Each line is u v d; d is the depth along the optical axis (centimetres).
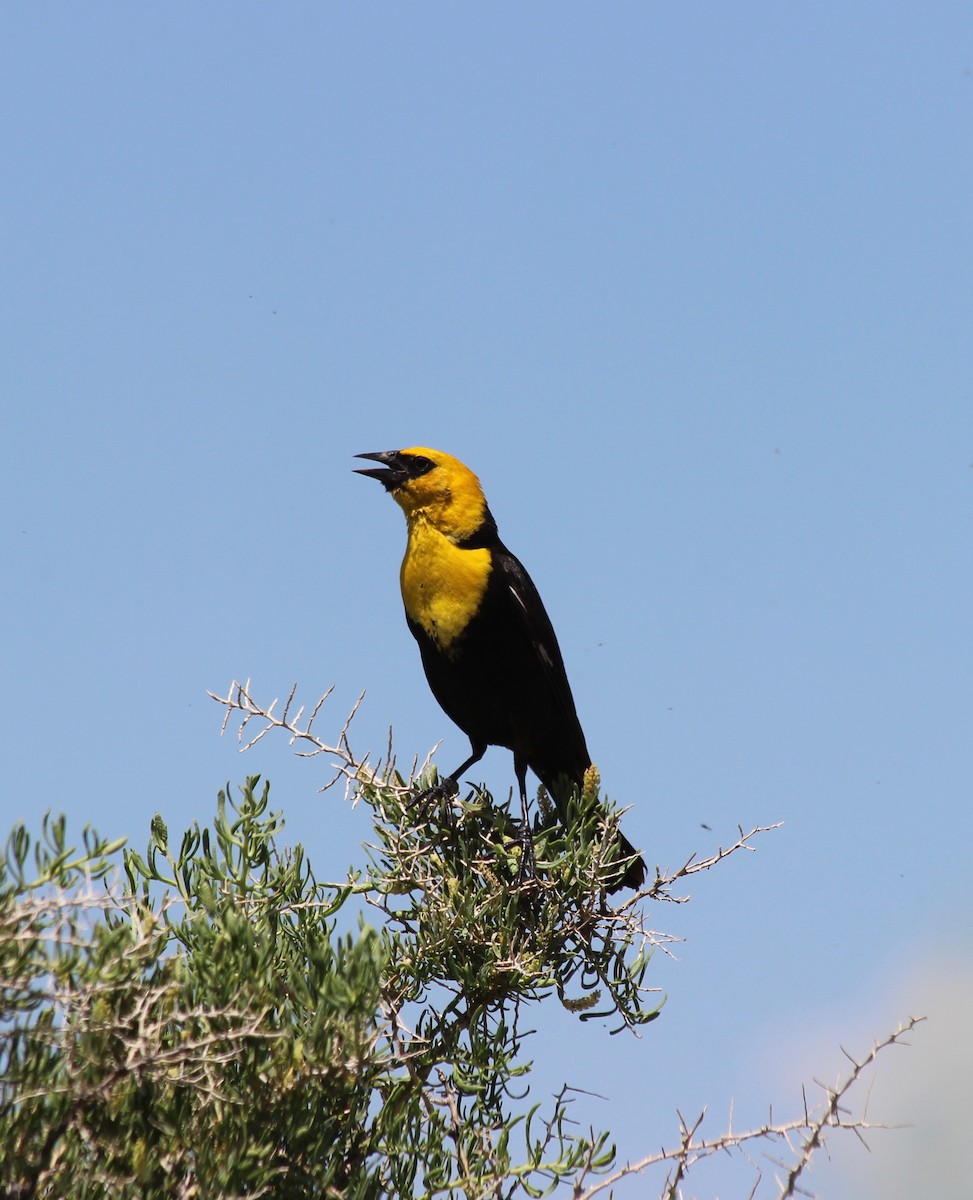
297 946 833
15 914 601
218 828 838
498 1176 757
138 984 661
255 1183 672
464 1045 895
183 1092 687
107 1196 653
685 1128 701
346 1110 748
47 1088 625
